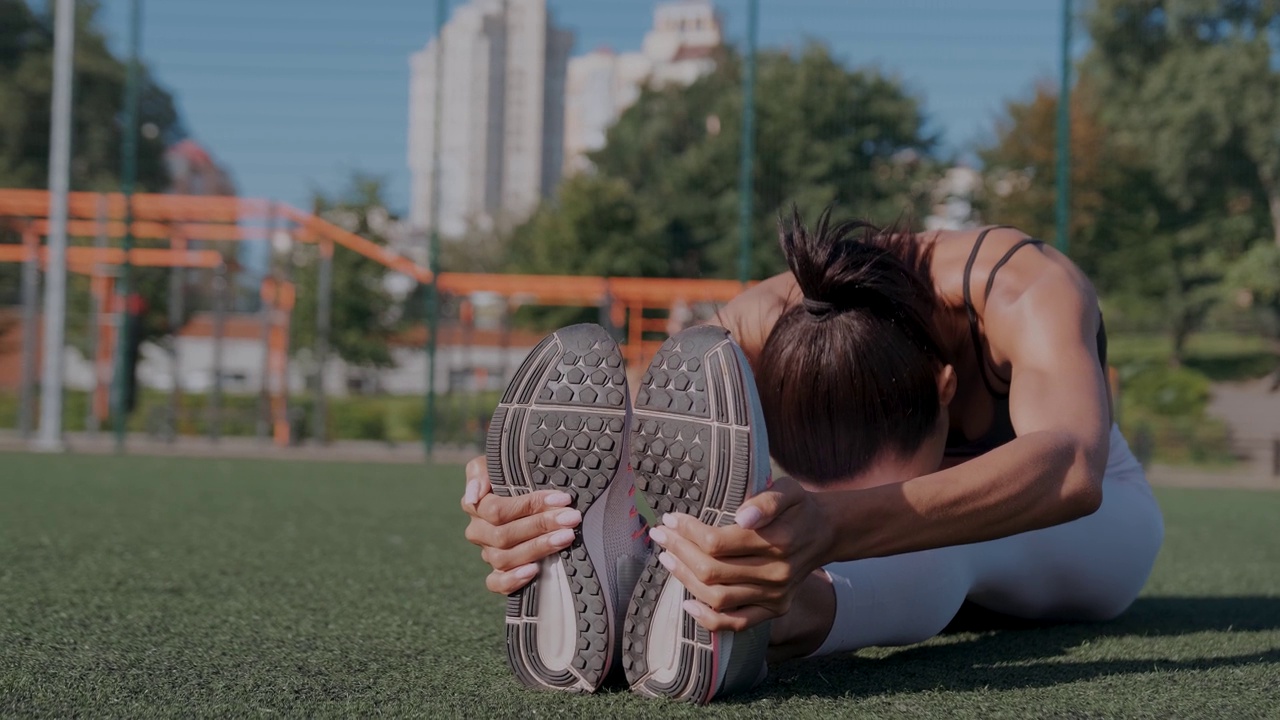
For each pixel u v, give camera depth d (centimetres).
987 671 170
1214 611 247
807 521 127
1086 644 197
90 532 369
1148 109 1368
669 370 134
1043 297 156
